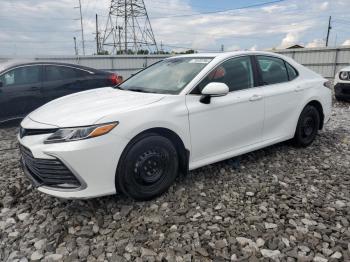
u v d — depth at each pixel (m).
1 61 6.87
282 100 4.34
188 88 3.46
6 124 6.50
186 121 3.35
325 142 5.25
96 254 2.48
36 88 6.65
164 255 2.46
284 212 3.04
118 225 2.86
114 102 3.25
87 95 3.78
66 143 2.76
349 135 5.69
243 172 3.98
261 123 4.12
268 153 4.67
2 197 3.43
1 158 4.68
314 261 2.38
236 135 3.87
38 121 3.05
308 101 4.70
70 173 2.80
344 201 3.28
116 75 7.81
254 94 3.98
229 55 3.93
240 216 2.97
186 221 2.89
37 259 2.44
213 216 2.97
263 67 4.27
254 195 3.39
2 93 6.30
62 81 6.96
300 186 3.62
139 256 2.45
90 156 2.78
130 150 3.00
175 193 3.39
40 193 3.50
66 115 3.01
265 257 2.43
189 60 4.04
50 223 2.92
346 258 2.41
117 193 3.18
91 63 25.41
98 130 2.80
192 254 2.46
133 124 2.97
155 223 2.87
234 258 2.42
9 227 2.87
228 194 3.40
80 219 2.96
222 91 3.35
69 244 2.62
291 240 2.62
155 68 4.30
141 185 3.14
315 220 2.92
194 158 3.54
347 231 2.75
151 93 3.55
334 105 8.97
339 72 9.32
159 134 3.27
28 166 3.16
